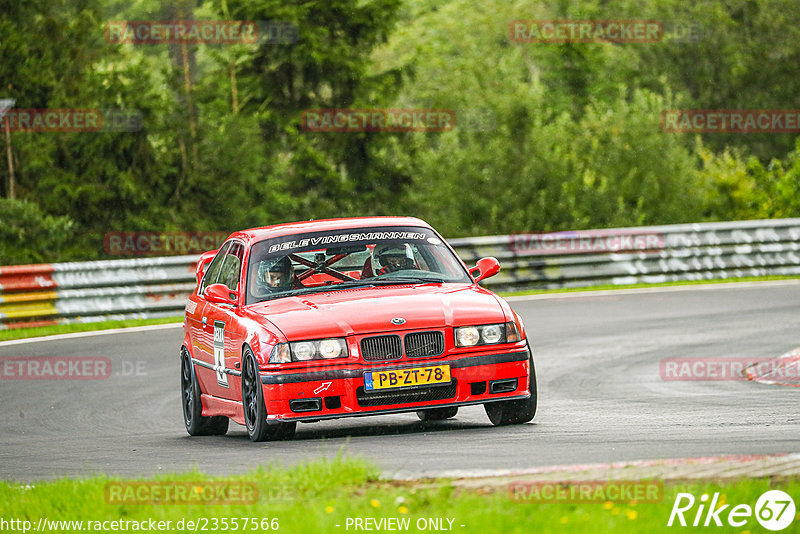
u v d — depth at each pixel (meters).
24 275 73.44
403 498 21.25
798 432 30.41
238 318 34.56
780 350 53.41
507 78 132.25
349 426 37.66
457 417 39.44
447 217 124.00
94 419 43.81
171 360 58.84
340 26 144.62
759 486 21.17
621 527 18.72
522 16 194.50
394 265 36.00
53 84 119.38
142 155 122.62
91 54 126.12
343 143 139.62
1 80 118.62
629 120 132.88
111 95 121.69
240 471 27.59
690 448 27.59
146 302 77.56
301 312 32.97
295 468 24.84
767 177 130.25
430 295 33.75
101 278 76.31
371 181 139.88
